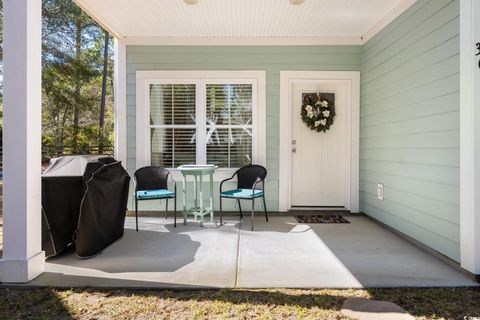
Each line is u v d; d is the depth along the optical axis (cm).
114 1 356
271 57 477
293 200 502
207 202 480
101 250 312
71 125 1162
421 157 323
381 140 414
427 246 314
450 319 193
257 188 474
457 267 268
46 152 1046
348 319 194
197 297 222
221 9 376
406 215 354
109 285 238
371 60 443
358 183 481
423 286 236
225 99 482
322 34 460
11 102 241
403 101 358
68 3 1079
